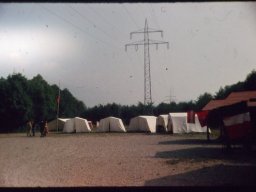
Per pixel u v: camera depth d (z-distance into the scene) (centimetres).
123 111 8800
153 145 2414
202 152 1869
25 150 2209
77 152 2014
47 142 2966
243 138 1703
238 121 1703
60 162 1562
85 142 2855
